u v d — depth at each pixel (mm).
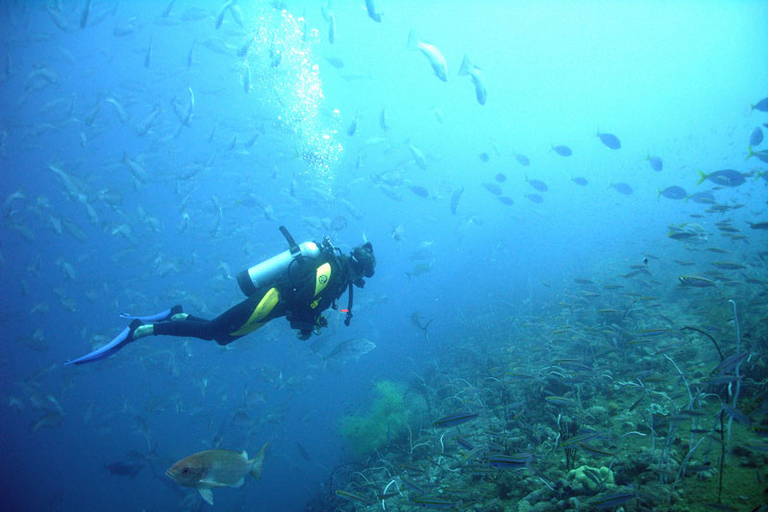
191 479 2551
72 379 9078
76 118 11805
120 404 8453
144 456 6922
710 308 5352
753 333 4000
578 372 3580
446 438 4785
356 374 11008
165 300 10414
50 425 8453
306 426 9289
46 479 10852
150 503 9000
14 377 11023
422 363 9461
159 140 12250
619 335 4891
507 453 3275
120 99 11906
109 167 11883
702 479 2350
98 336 9086
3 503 10102
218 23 9531
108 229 10664
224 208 10820
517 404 4090
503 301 11625
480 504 2879
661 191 6320
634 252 11578
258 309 3363
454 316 12484
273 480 8156
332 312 9414
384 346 12414
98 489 9953
